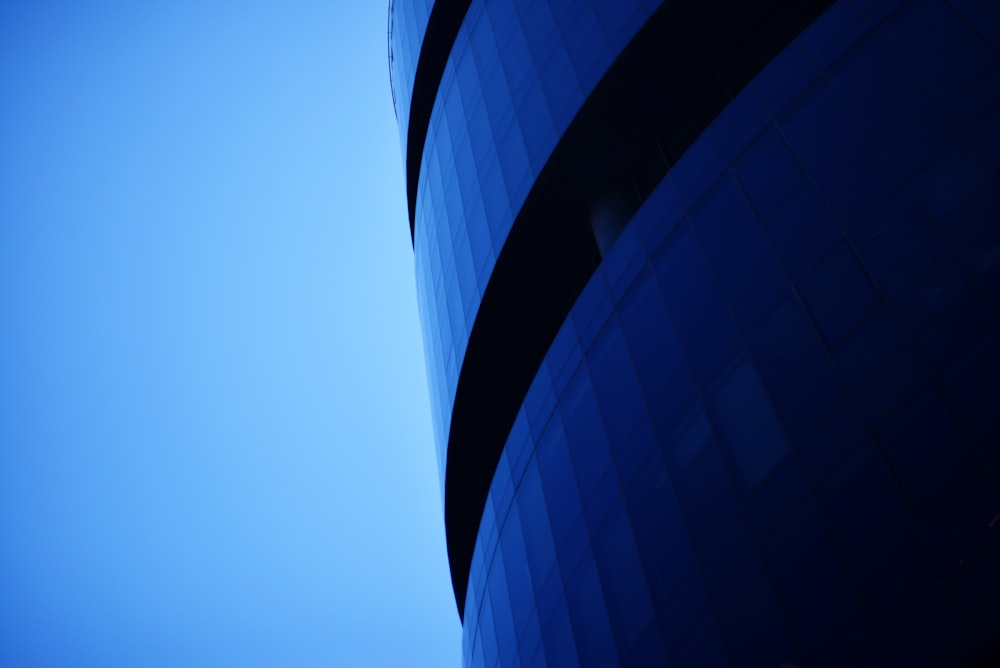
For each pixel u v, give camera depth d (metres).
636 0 33.31
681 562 23.31
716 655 21.23
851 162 23.05
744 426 22.84
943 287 19.75
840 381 20.86
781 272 23.55
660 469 25.20
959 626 16.89
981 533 17.16
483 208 39.72
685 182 28.23
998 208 19.53
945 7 22.88
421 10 52.84
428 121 53.72
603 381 28.89
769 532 21.11
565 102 35.09
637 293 28.52
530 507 31.77
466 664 38.91
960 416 18.27
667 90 33.50
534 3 40.66
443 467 43.50
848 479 19.80
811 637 19.22
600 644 25.62
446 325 43.09
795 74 25.92
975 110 20.97
